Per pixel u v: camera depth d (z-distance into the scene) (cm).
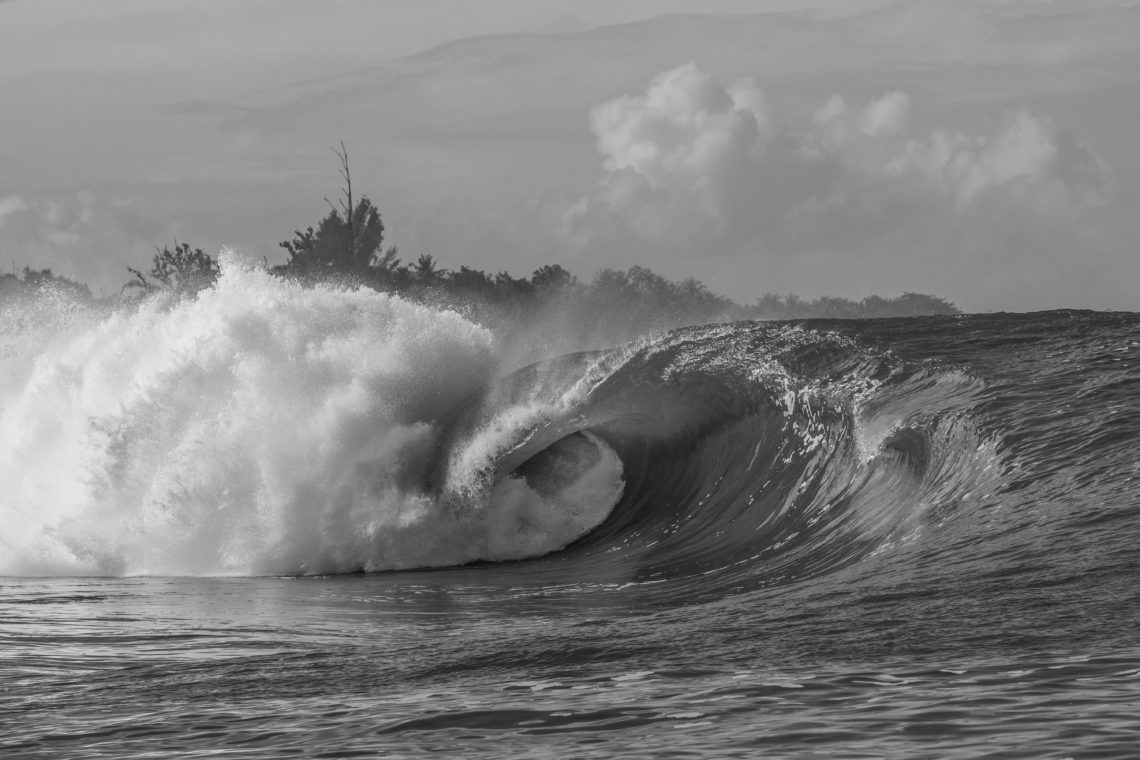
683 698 2402
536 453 7719
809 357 7250
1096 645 2505
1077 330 6962
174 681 3153
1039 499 4078
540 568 6738
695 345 8238
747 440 7094
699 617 3381
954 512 4381
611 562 6606
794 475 6450
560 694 2536
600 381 8288
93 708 2822
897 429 5603
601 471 7744
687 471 7319
